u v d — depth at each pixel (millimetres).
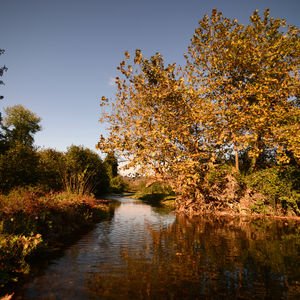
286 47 20281
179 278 6215
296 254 8312
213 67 20328
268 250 8805
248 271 6730
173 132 15578
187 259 7742
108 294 5285
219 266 7105
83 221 13906
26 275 6211
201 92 17344
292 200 17219
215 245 9508
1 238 6648
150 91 17031
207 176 18781
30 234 8062
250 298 5199
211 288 5648
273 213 18031
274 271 6738
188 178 15609
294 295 5332
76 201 14633
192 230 12602
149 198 35219
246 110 16656
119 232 11969
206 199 19969
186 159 16000
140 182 48281
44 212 10047
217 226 13828
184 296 5258
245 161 24656
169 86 16688
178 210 20828
